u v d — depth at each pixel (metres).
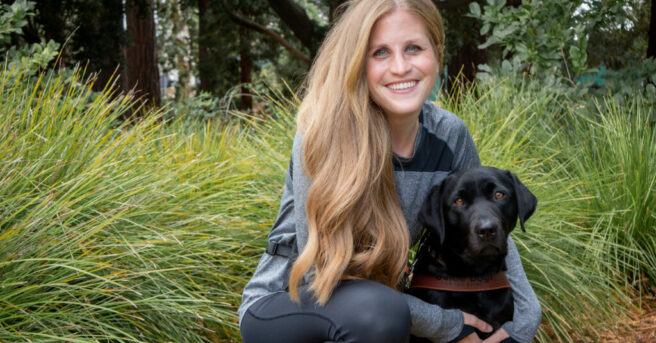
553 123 4.43
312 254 1.74
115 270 2.26
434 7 1.90
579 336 2.86
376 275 1.92
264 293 1.92
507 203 2.08
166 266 2.40
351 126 1.81
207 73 15.02
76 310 2.14
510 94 4.55
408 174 2.07
